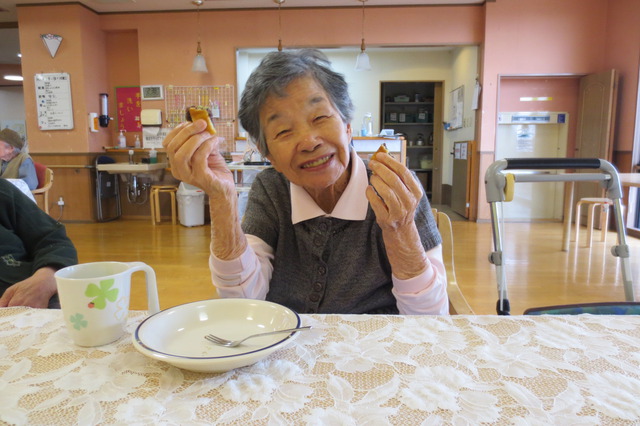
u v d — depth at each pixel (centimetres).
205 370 52
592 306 101
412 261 79
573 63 536
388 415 45
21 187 163
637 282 298
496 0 531
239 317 70
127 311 66
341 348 60
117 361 57
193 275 321
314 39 566
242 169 462
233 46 575
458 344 61
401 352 58
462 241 435
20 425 44
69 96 563
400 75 739
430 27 553
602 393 48
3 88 988
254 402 47
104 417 45
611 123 496
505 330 65
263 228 107
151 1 544
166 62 583
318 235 101
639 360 56
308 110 83
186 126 71
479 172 555
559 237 455
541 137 569
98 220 585
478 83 554
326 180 88
